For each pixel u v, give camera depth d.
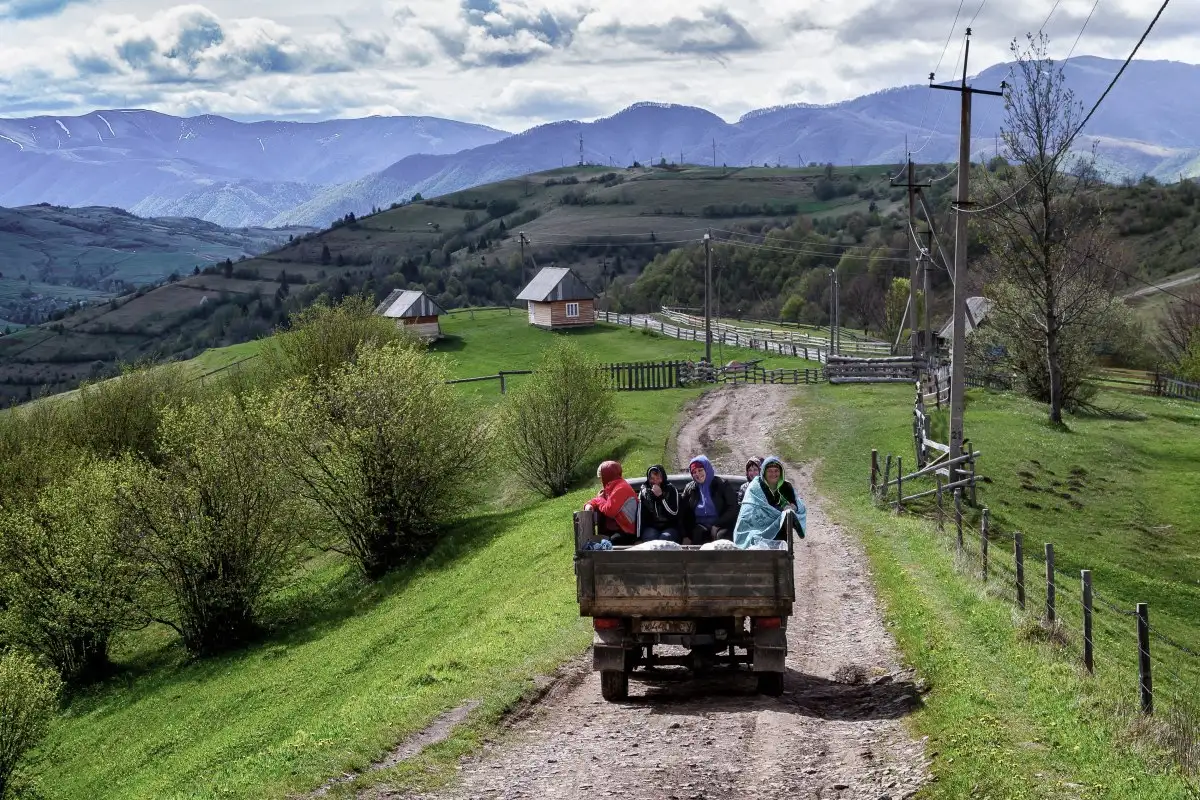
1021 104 47.03
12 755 27.59
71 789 25.78
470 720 12.50
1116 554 31.72
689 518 14.90
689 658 13.77
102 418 55.31
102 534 36.12
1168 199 149.12
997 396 57.72
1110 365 92.12
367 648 28.97
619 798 9.55
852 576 21.67
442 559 38.19
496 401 67.38
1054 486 38.16
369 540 40.50
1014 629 15.75
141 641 41.41
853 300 152.62
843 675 14.28
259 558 37.22
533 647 16.77
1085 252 51.69
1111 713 11.40
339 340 60.69
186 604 36.84
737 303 183.25
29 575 37.25
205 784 11.84
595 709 12.98
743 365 76.44
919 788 9.26
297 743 12.20
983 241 51.81
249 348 109.81
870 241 178.75
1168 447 45.25
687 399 62.97
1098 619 22.94
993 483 37.50
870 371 65.12
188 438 38.19
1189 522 34.84
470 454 42.34
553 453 45.00
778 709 12.29
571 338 101.75
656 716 12.40
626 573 12.55
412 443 39.91
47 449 48.16
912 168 64.50
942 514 30.36
